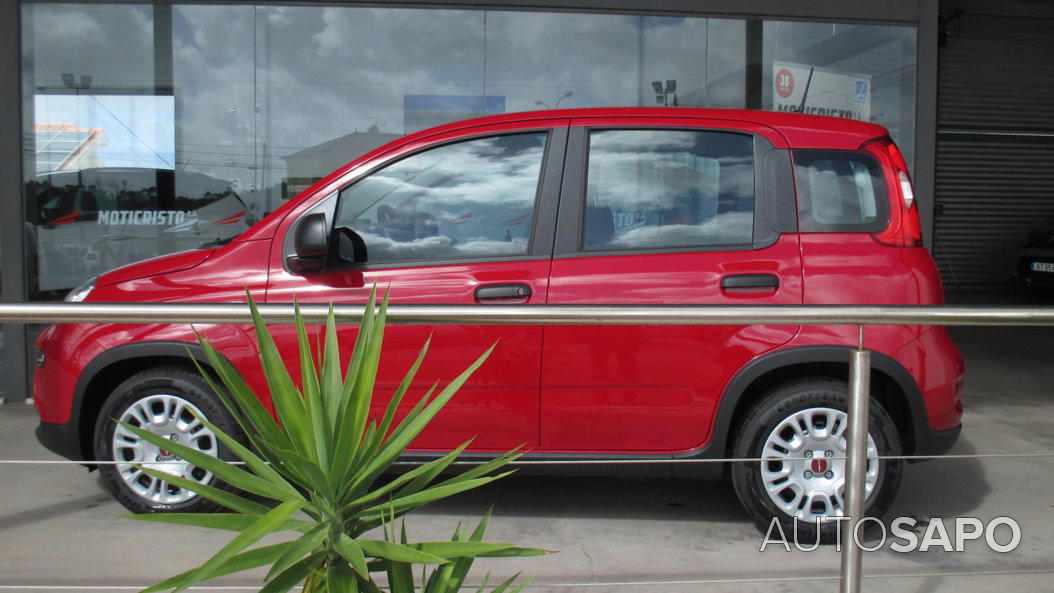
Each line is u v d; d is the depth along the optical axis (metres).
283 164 6.66
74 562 2.99
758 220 3.47
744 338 3.39
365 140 6.72
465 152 3.64
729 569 3.20
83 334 3.63
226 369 1.52
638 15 6.75
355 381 1.52
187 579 1.36
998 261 14.15
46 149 6.39
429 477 1.61
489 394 3.43
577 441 3.47
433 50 6.69
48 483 4.15
